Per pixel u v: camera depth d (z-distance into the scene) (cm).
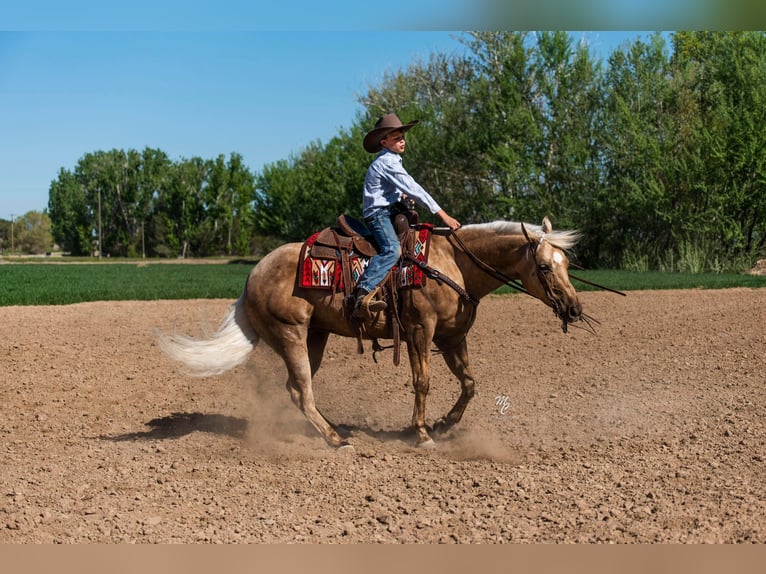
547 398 941
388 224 715
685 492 595
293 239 5891
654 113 3659
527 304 1838
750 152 3197
